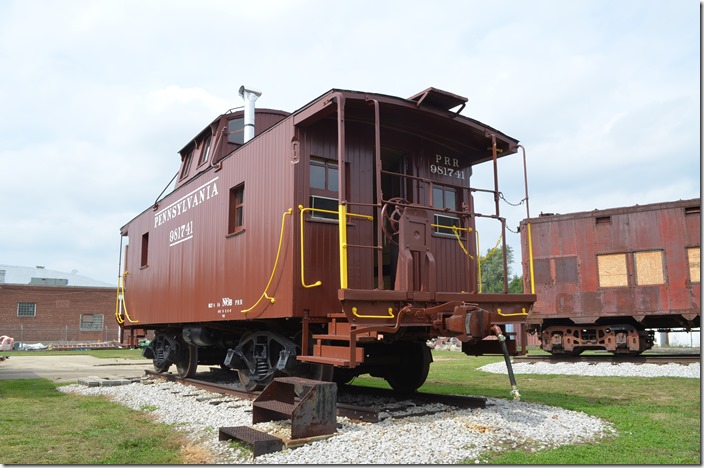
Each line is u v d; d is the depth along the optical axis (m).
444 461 4.73
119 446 5.56
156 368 12.81
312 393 5.54
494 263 56.38
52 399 9.02
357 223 7.70
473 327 6.11
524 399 8.20
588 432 5.85
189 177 11.92
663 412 7.09
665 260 14.14
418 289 6.75
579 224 15.41
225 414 7.04
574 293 15.26
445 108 7.66
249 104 11.20
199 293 9.78
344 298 5.84
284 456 4.94
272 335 8.04
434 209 7.03
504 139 8.12
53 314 39.38
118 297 15.09
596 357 15.05
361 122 7.86
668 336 29.67
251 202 8.27
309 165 7.37
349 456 4.86
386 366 9.07
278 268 7.32
